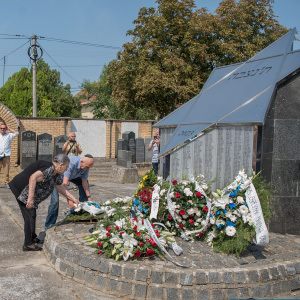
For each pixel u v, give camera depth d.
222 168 5.21
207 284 3.67
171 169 5.59
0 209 7.56
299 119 5.20
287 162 5.21
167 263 3.91
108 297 3.72
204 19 19.38
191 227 4.66
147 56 19.53
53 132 17.77
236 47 20.39
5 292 3.74
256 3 20.95
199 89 19.06
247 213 4.18
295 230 5.28
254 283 3.77
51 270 4.34
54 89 38.31
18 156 16.86
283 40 6.00
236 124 4.95
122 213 4.67
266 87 5.18
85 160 5.59
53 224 5.45
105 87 36.03
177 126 5.98
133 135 18.19
